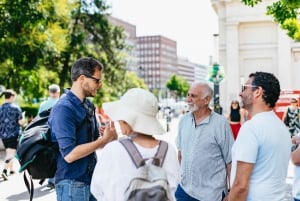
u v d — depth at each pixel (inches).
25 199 389.4
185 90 7062.0
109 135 157.9
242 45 1706.4
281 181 143.5
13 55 964.0
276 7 433.7
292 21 523.5
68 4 1397.6
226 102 1679.4
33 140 172.1
